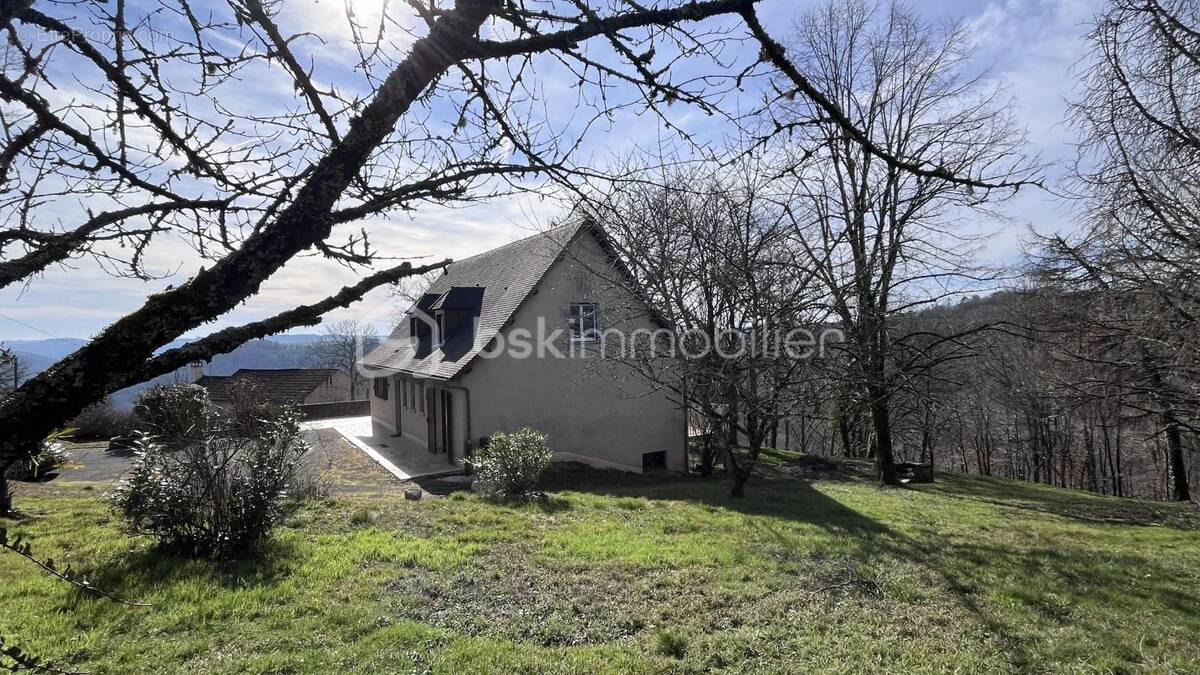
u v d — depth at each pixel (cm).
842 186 1348
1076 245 945
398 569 631
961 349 1491
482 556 682
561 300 1546
